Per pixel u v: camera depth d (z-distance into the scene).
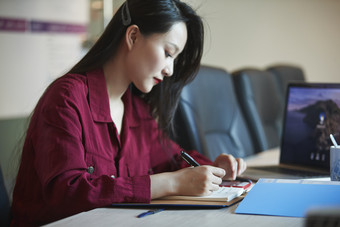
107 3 1.89
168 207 1.09
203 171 1.16
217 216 0.98
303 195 1.05
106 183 1.12
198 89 2.27
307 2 4.48
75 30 3.11
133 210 1.07
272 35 4.15
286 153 1.80
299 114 1.78
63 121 1.22
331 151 1.32
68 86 1.32
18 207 1.33
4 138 2.83
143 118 1.63
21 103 2.90
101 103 1.39
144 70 1.38
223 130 2.43
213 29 3.40
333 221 0.50
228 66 3.62
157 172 1.68
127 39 1.39
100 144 1.36
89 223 0.95
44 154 1.19
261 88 2.88
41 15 2.98
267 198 1.06
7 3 2.80
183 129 2.16
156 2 1.37
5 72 2.82
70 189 1.11
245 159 2.00
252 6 3.88
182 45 1.41
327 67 4.74
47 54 3.02
